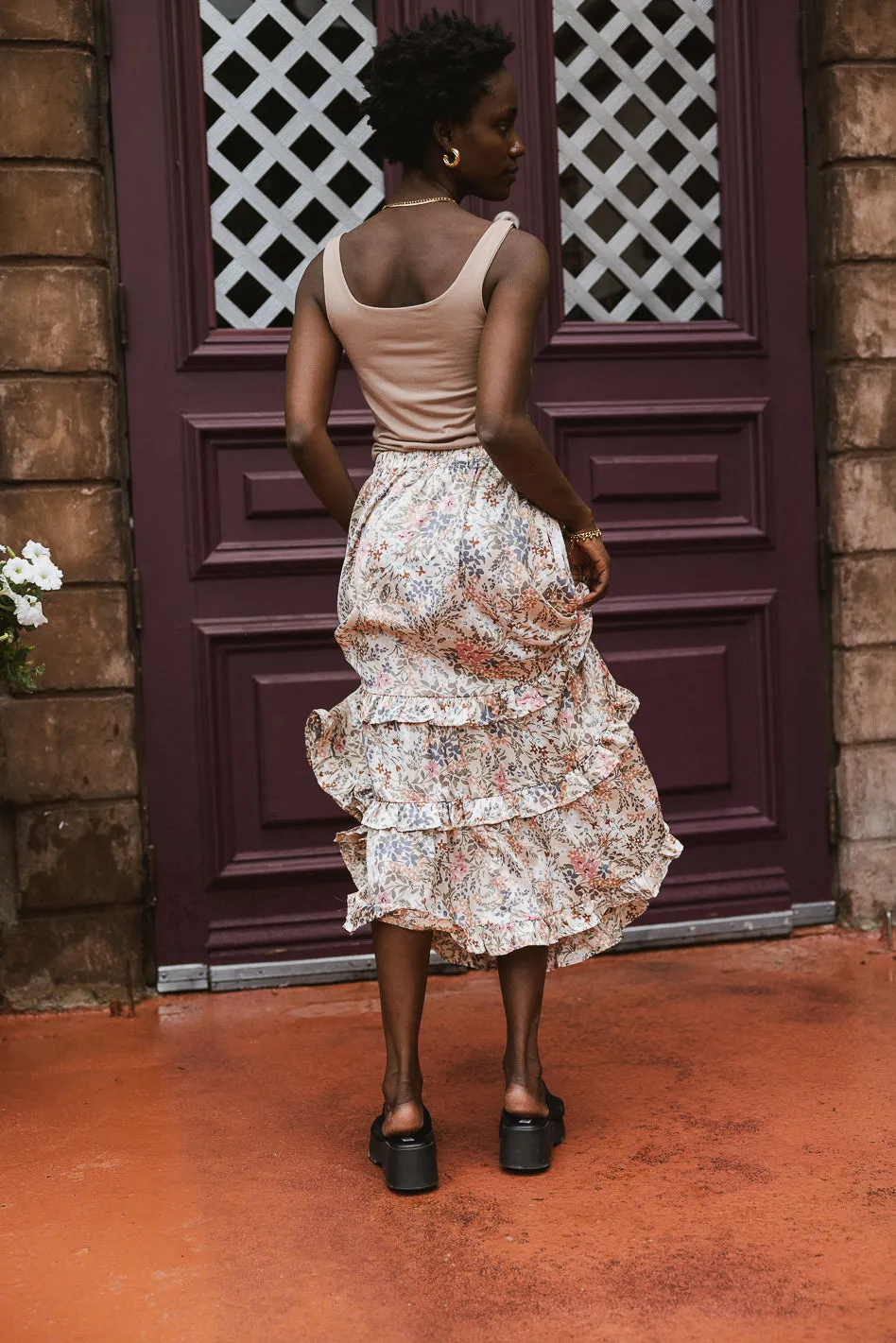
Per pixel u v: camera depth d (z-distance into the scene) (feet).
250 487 9.89
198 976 9.91
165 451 9.79
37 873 9.60
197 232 9.81
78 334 9.50
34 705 9.55
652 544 10.43
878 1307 5.28
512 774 6.66
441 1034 8.81
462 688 6.54
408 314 6.39
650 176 10.64
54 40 9.36
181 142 9.71
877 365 10.57
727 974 9.83
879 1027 8.59
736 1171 6.57
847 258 10.46
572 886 6.92
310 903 10.10
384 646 6.64
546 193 10.28
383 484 6.63
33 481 9.49
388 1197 6.44
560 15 10.44
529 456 6.21
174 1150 7.09
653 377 10.47
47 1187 6.66
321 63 10.16
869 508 10.60
